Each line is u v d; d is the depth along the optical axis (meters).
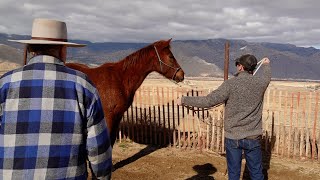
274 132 8.47
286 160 7.93
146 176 6.88
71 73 1.99
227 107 4.48
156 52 6.82
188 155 8.34
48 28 1.97
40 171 1.84
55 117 1.88
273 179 6.77
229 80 4.43
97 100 2.01
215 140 8.72
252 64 4.42
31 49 2.00
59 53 2.04
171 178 6.78
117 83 6.45
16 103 1.88
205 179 6.73
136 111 9.52
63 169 1.88
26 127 1.85
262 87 4.42
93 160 1.99
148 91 9.30
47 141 1.85
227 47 7.83
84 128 1.97
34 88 1.90
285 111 8.12
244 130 4.43
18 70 1.95
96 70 6.44
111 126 6.46
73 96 1.93
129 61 6.66
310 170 7.27
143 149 8.88
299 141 8.53
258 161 4.55
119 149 8.86
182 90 8.91
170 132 9.14
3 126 1.87
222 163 7.73
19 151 1.83
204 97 4.44
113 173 7.04
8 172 1.83
